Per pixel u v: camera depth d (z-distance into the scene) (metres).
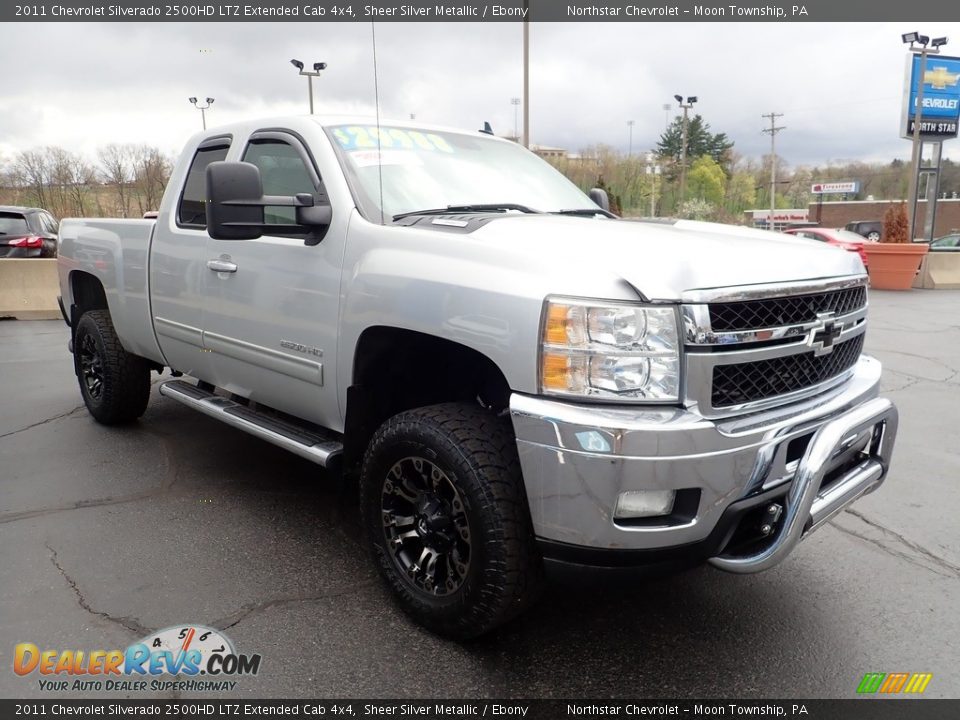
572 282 2.26
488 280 2.41
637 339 2.20
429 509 2.63
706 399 2.24
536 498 2.28
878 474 2.87
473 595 2.46
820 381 2.64
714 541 2.30
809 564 3.29
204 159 3.96
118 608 2.81
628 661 2.57
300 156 3.34
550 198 3.68
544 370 2.25
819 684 2.46
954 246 25.08
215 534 3.46
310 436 3.31
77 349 5.20
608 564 2.26
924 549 3.45
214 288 3.65
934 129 23.44
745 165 87.88
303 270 3.11
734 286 2.31
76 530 3.47
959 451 4.87
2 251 11.77
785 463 2.40
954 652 2.64
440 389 3.12
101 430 5.04
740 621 2.83
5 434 4.94
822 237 20.42
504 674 2.48
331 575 3.10
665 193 69.88
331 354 3.01
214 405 3.87
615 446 2.13
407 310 2.63
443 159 3.54
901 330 10.05
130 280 4.38
